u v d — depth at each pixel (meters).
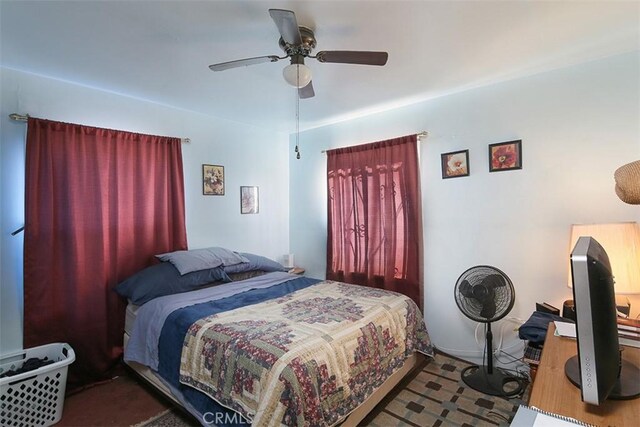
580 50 1.99
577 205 2.18
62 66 2.13
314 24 1.67
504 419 1.93
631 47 1.96
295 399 1.35
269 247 3.89
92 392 2.26
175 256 2.70
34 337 2.18
